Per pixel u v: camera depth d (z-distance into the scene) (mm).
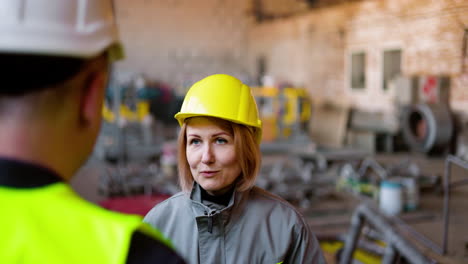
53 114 525
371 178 6344
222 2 16344
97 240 519
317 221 5039
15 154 511
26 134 513
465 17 4812
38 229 499
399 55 8477
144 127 10180
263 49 15570
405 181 5457
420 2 6719
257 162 1285
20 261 479
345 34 11008
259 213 1293
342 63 11211
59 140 538
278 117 11383
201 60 16359
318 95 12445
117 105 8836
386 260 2732
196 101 1270
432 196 5949
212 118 1252
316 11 12461
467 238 4293
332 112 11508
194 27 16250
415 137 8242
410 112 8219
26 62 491
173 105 14469
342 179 6492
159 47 15992
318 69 12430
